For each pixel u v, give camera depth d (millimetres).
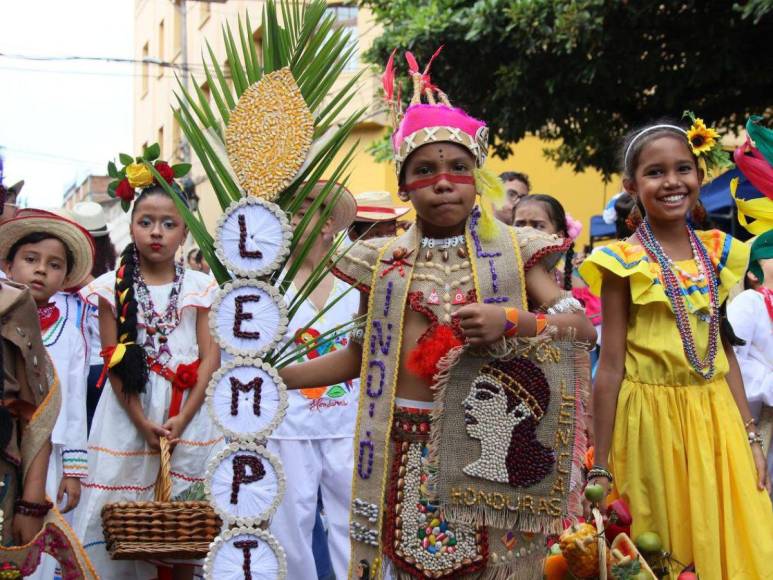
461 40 13812
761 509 4848
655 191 5020
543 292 4184
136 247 6391
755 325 6316
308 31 4559
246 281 4215
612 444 4969
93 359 7199
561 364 4086
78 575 4691
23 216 6375
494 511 4074
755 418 6332
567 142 15672
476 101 14477
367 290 4359
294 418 6230
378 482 4184
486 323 3896
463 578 4113
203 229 4457
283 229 4246
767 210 5645
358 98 19750
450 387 4098
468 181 4215
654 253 5004
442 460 4094
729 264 5078
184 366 6230
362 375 4285
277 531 6168
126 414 6156
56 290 6465
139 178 6312
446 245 4293
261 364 4199
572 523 4238
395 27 14273
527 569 4160
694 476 4797
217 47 23859
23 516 4504
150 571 6059
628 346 4980
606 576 4234
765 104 14344
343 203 6570
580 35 12844
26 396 4520
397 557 4156
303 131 4348
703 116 14625
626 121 14914
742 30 13078
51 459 6176
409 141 4219
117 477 6098
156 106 31188
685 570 4781
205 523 5488
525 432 4055
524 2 12906
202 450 6219
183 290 6355
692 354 4863
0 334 4387
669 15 13156
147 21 32812
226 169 4422
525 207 7383
